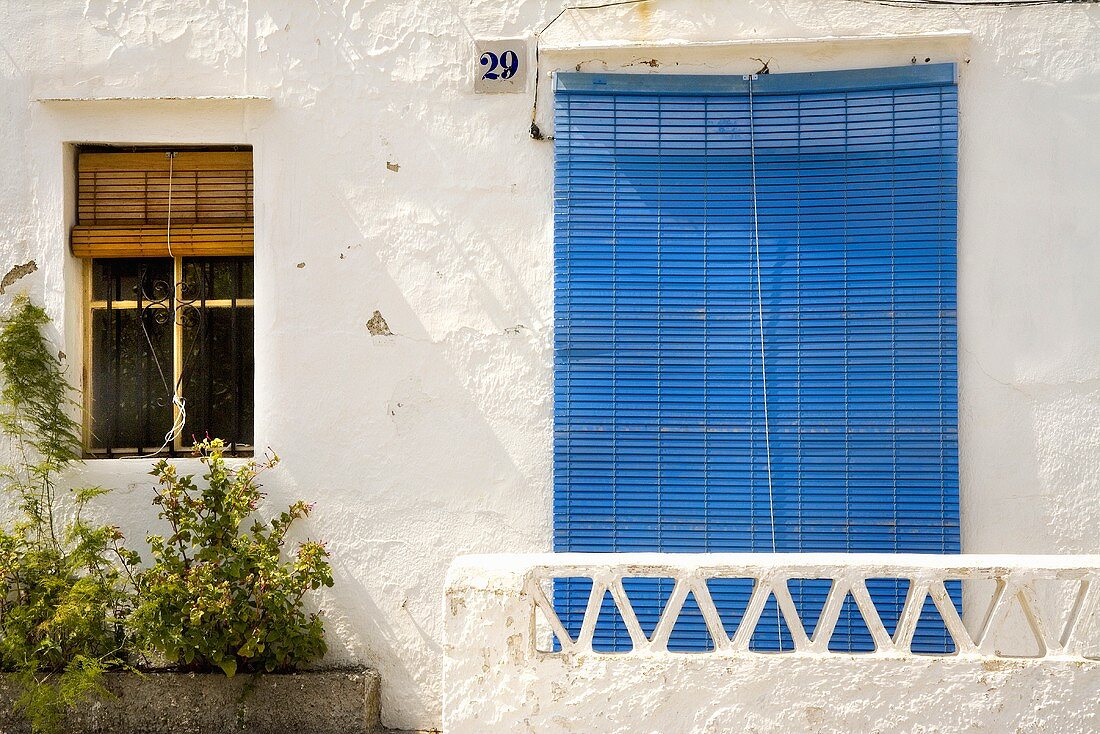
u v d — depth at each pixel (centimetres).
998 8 535
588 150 548
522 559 436
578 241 548
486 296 553
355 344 556
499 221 554
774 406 540
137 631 515
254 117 561
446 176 555
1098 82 531
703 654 425
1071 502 527
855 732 416
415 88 557
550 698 424
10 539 529
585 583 540
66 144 569
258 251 560
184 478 537
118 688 529
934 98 534
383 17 558
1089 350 528
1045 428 529
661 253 546
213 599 508
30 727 527
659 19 548
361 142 558
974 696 414
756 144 545
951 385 531
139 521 559
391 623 550
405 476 552
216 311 578
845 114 540
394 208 557
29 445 560
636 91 547
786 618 425
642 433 543
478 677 427
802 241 542
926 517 529
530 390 550
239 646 520
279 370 558
